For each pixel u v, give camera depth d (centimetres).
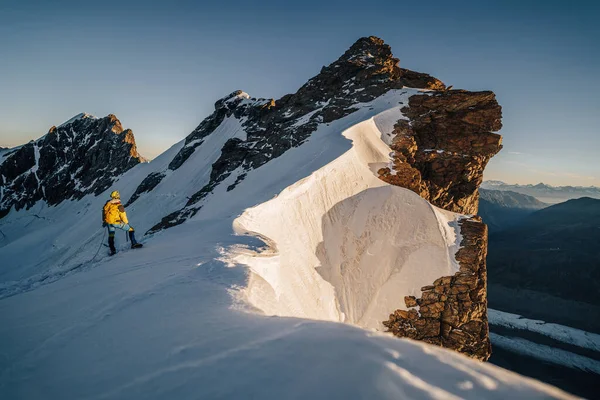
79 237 5297
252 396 282
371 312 1928
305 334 396
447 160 3325
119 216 1261
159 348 404
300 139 3747
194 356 370
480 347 1997
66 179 9081
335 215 2328
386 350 341
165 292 647
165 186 5609
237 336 411
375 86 4425
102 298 641
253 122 5550
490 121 3497
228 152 4847
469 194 3431
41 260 5088
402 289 2036
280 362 333
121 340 441
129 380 339
